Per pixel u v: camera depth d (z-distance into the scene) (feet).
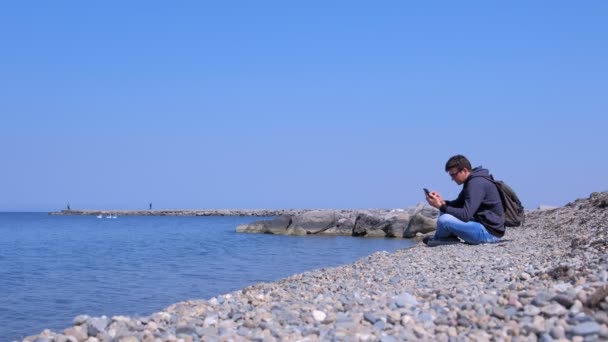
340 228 129.59
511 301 16.19
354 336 14.38
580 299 15.06
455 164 36.94
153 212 420.77
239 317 17.72
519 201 38.45
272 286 30.14
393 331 14.75
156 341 14.84
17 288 49.98
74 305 40.91
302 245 96.32
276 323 16.29
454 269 27.32
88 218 365.81
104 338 15.39
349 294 21.58
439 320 15.42
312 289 25.93
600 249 26.22
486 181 36.91
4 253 89.81
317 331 14.98
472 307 16.46
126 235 146.41
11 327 34.32
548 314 14.60
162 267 65.10
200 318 18.03
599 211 47.34
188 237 130.21
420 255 35.19
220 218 326.85
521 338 13.19
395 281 25.67
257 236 127.85
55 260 77.05
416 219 113.39
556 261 25.41
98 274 59.52
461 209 36.73
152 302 41.32
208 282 50.88
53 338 15.34
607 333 12.62
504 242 37.86
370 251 82.07
